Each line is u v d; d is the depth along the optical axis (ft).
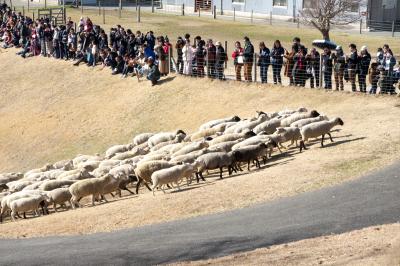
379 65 115.03
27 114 155.63
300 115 98.07
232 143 90.89
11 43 193.47
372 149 85.15
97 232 68.69
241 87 131.95
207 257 55.67
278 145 92.73
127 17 242.78
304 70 124.36
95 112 145.48
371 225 59.77
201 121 127.34
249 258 54.60
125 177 87.04
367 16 209.56
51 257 59.26
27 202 82.69
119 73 155.22
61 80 163.43
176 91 139.13
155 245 60.03
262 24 223.71
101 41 162.20
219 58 136.36
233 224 64.23
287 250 55.67
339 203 66.74
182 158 86.43
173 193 80.33
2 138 149.07
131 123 136.98
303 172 79.51
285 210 66.64
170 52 146.20
